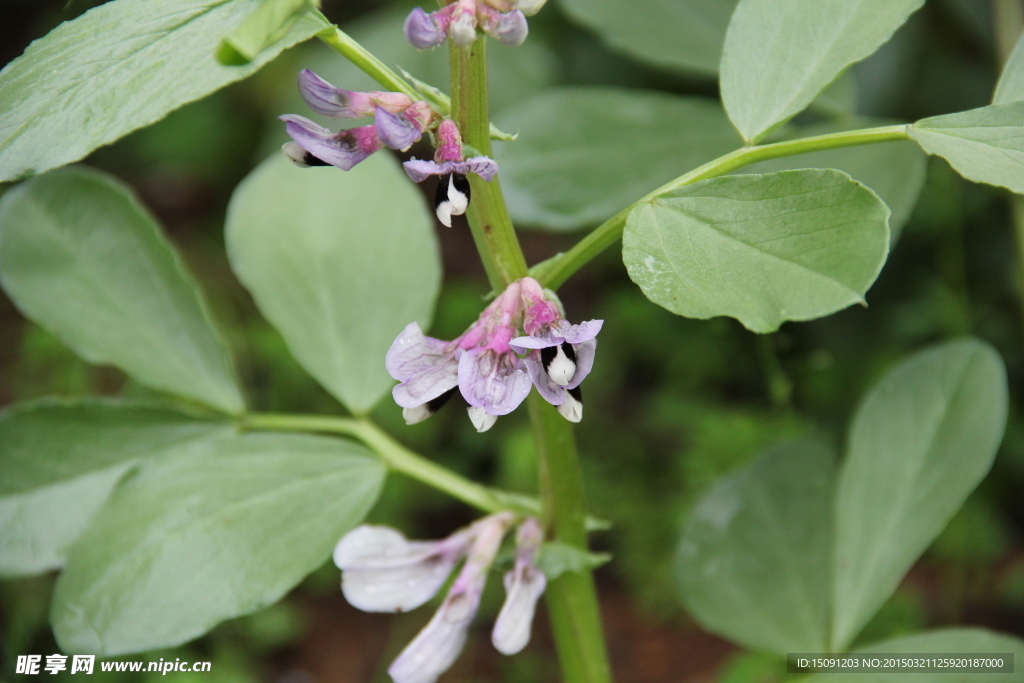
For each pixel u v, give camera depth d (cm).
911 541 53
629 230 46
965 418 53
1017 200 60
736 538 55
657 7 59
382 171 54
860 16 48
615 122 57
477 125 47
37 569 51
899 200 53
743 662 62
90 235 52
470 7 46
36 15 105
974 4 62
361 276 53
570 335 46
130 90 45
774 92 48
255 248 53
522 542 49
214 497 50
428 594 49
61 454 51
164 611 49
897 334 68
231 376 52
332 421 52
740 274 45
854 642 64
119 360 52
